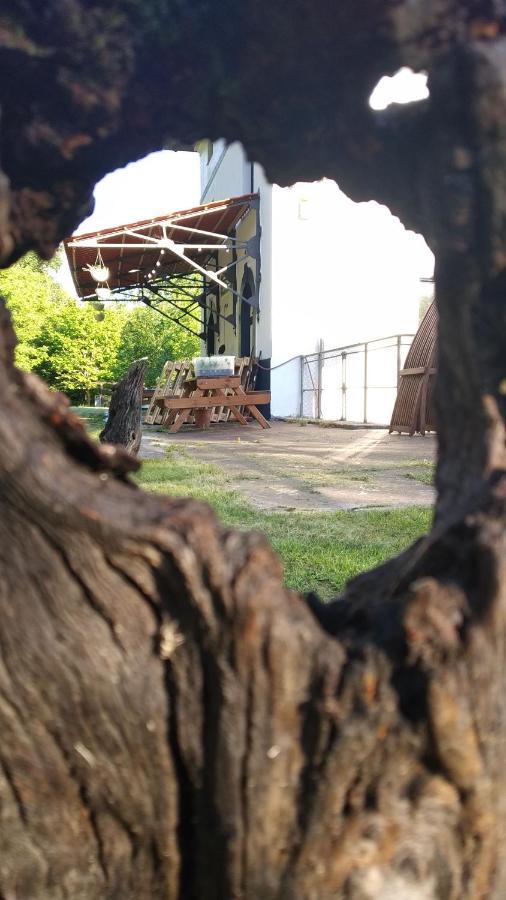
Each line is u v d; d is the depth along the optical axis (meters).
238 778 1.06
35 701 1.06
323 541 5.09
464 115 1.08
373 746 1.04
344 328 19.88
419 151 1.19
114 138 1.25
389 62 1.12
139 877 1.18
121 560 0.99
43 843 1.15
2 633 1.04
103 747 1.08
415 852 1.07
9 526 0.99
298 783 1.07
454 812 1.09
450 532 1.12
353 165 1.29
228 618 1.00
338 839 1.06
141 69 1.16
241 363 19.45
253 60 1.16
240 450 11.99
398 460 10.24
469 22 1.08
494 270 1.10
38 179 1.24
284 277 19.53
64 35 1.09
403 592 1.16
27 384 1.03
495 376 1.17
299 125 1.26
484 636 1.02
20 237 1.29
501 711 1.08
